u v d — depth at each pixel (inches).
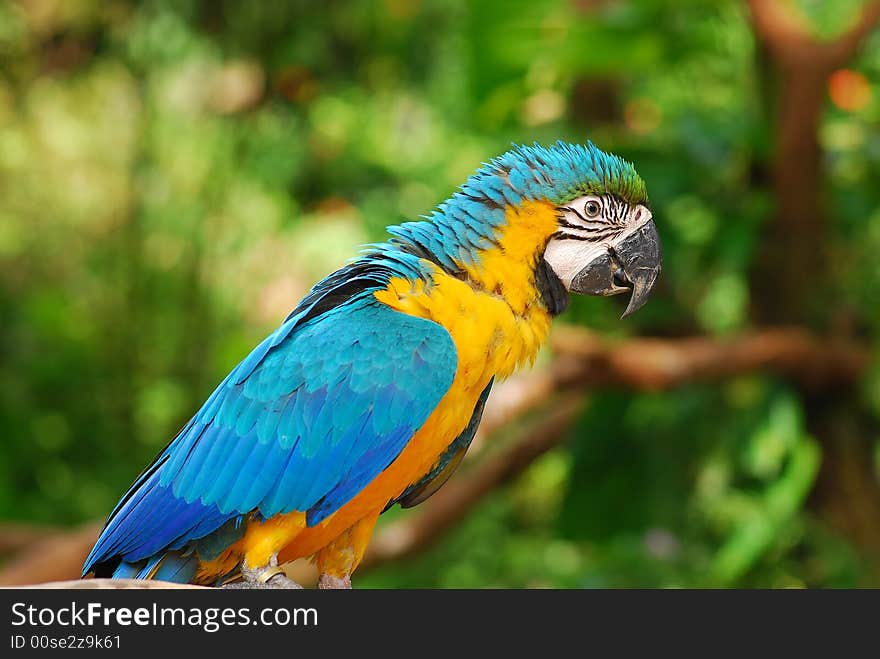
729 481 319.3
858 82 321.7
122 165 439.8
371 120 463.2
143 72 430.3
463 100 404.5
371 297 164.9
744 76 337.7
